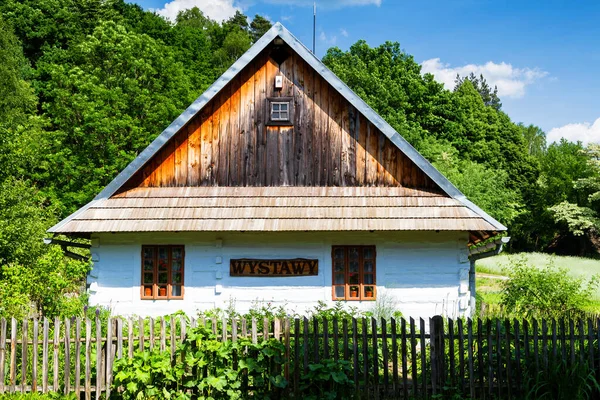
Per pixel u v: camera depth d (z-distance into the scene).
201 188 14.15
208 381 8.19
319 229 12.97
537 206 53.81
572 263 37.12
